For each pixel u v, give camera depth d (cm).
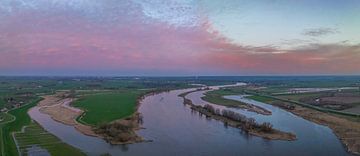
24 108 18438
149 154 9525
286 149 10100
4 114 15862
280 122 14838
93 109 18112
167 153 9638
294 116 16700
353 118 15512
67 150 9656
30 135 11538
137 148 10150
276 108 19988
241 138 11475
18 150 9594
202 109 17750
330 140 11275
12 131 12162
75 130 12731
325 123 14388
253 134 11975
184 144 10638
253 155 9475
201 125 13775
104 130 12162
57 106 19712
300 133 12406
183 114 16838
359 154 9625
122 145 10500
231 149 10069
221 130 12769
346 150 10025
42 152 9431
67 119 15050
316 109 18738
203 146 10394
